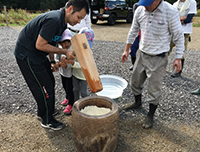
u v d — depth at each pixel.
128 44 2.71
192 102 3.20
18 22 14.24
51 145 2.17
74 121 1.80
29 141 2.22
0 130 2.38
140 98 2.88
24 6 29.77
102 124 1.69
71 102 2.71
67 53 1.90
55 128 2.41
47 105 2.24
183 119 2.73
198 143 2.26
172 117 2.77
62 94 3.38
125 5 14.24
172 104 3.12
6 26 12.16
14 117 2.66
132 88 2.78
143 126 2.50
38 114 2.59
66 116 2.74
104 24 14.21
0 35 8.79
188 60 5.79
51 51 1.87
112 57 5.89
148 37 2.25
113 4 13.11
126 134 2.38
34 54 2.01
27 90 3.50
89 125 1.70
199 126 2.59
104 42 8.24
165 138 2.33
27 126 2.48
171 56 6.32
